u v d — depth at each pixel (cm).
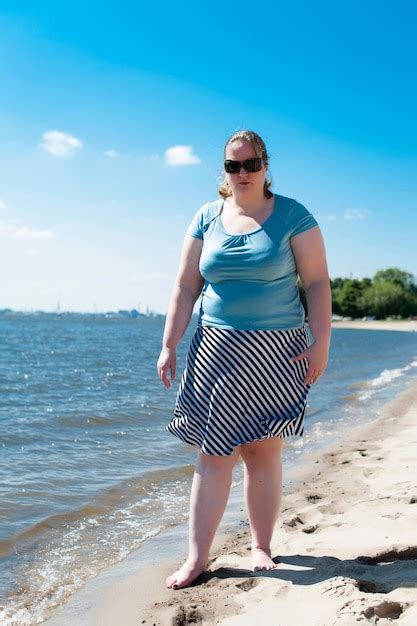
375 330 9556
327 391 1442
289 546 379
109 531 461
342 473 602
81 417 1021
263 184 343
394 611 282
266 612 289
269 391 324
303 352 331
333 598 291
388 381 1677
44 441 819
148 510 514
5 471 636
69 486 581
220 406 323
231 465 340
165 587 343
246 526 459
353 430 898
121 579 364
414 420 955
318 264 336
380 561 354
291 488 561
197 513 341
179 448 770
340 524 420
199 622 294
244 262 328
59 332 6900
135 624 299
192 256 356
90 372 2023
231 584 329
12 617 321
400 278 14838
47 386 1568
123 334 6494
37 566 392
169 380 353
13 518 485
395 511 441
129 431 902
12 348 3622
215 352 330
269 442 346
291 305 333
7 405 1189
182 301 357
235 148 334
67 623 311
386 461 642
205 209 358
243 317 329
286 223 333
